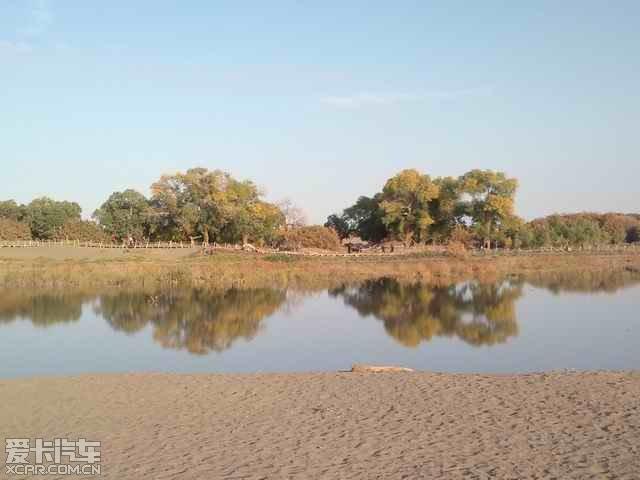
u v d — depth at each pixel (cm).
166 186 8650
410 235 9075
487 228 8744
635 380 1410
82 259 5578
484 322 2706
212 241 9031
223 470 916
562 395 1280
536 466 890
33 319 2820
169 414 1229
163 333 2484
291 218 10181
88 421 1192
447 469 890
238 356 2048
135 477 899
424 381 1454
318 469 906
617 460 901
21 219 10206
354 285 4372
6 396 1397
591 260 6169
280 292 3916
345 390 1382
